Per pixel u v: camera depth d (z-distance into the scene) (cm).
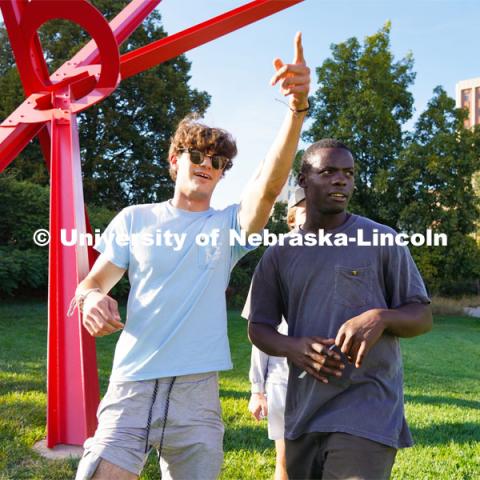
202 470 185
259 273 215
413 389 631
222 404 497
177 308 190
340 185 196
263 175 186
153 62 488
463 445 409
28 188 1295
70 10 375
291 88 170
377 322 179
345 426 180
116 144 1816
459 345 1039
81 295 191
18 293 1319
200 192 201
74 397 380
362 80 1980
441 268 1941
